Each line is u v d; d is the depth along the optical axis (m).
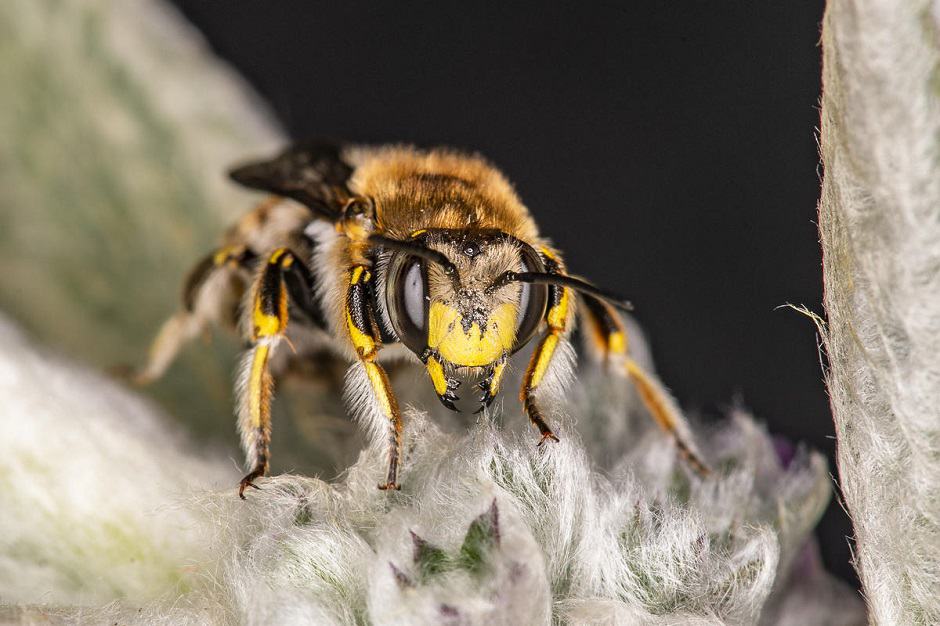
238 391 0.09
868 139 0.07
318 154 0.10
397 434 0.08
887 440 0.08
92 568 0.08
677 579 0.08
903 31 0.07
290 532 0.08
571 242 0.11
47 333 0.10
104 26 0.10
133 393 0.09
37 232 0.10
